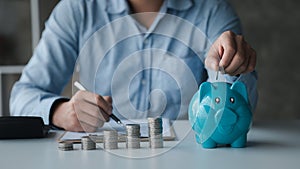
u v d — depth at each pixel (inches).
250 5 103.6
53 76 59.6
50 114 47.3
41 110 47.9
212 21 60.5
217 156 32.9
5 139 42.0
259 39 104.0
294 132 42.9
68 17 61.1
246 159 32.0
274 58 104.2
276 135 41.4
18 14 96.6
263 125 47.4
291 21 103.3
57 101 47.9
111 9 60.5
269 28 103.9
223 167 29.9
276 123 48.7
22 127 41.9
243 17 103.9
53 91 59.7
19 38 96.4
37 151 36.5
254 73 47.3
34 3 90.6
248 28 104.0
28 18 96.6
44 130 42.9
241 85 35.2
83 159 33.0
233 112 34.3
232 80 38.4
